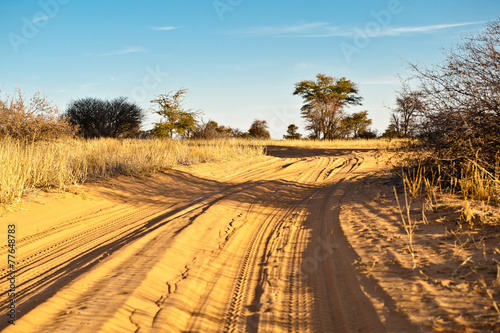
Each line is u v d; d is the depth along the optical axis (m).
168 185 13.20
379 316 3.64
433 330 3.17
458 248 4.91
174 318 4.02
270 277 5.27
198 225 7.73
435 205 7.21
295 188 13.52
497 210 6.11
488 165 8.00
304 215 9.04
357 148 33.50
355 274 4.80
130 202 10.43
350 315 3.93
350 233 6.59
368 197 9.62
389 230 6.35
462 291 3.77
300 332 3.79
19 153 10.73
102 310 3.94
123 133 39.62
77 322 3.68
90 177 12.03
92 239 7.01
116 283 4.68
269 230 7.90
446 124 8.97
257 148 28.53
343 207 8.93
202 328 3.93
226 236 7.31
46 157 11.12
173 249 6.10
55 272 5.32
